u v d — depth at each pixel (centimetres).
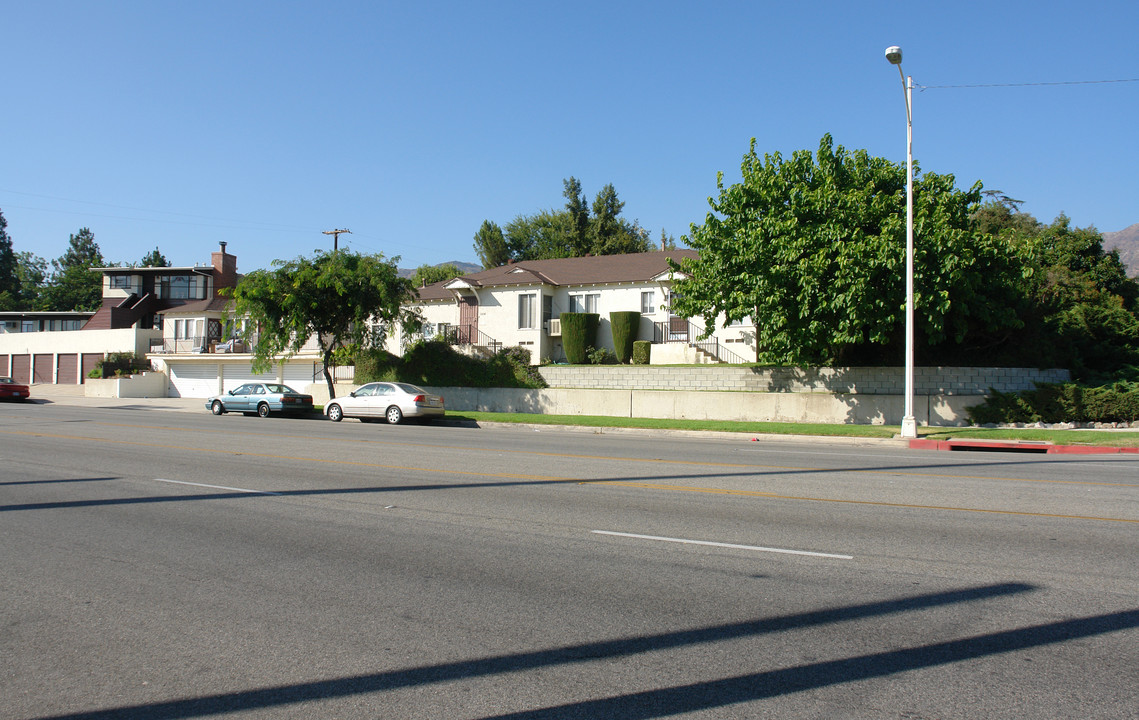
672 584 610
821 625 514
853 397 2512
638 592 589
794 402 2600
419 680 429
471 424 2669
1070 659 455
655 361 3459
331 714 389
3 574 646
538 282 3794
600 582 616
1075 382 2455
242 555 706
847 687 417
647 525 832
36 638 497
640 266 3906
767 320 2370
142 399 4456
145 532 802
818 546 733
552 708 394
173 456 1482
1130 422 2222
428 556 700
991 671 438
